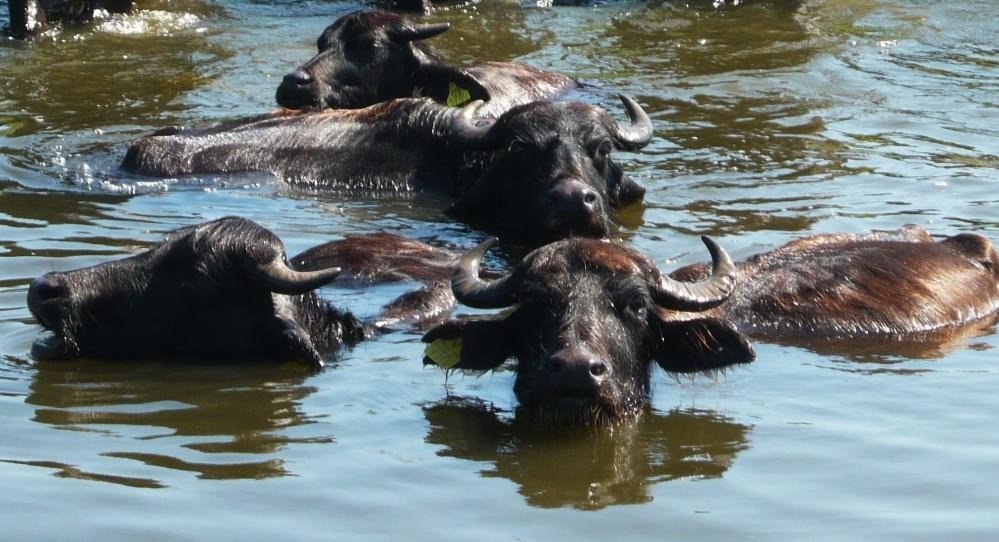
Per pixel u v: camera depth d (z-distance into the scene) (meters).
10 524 12.80
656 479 14.06
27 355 17.58
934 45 37.09
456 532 12.77
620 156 27.69
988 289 20.16
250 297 17.58
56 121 30.41
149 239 22.42
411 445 14.95
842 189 25.47
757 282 19.39
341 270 20.44
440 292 19.69
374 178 27.02
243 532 12.71
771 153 27.92
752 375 17.11
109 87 33.28
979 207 24.33
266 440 14.99
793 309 18.92
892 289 19.34
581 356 14.91
